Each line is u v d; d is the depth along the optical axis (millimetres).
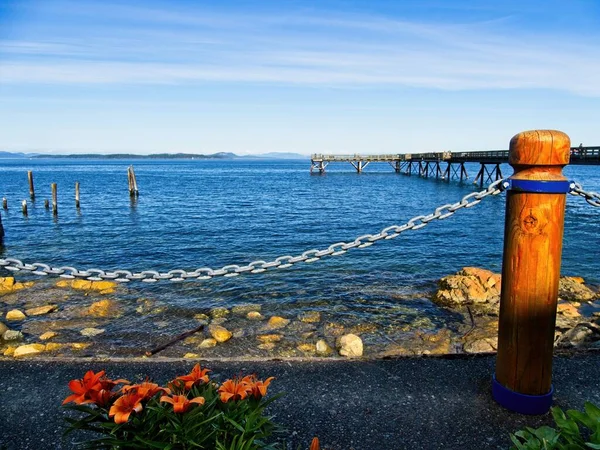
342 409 3109
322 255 3832
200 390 2141
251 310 7789
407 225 3650
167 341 6203
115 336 6422
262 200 33094
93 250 14500
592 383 3410
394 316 7402
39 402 3209
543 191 2707
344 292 8969
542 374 2957
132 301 8172
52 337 6383
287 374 3611
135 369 3701
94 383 1967
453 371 3623
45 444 2742
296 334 6496
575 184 3004
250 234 17984
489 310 7566
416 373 3600
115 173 84562
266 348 5879
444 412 3053
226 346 5980
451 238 16156
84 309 7695
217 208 27719
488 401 3164
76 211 26000
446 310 7711
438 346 5883
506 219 2934
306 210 26781
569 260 12734
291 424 2943
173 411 1920
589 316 7441
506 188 2869
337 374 3600
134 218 22906
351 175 71938
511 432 2824
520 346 2932
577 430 2211
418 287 9375
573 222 20750
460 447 2705
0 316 7328
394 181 56062
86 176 71750
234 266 3900
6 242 16047
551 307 2873
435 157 52906
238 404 2035
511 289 2908
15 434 2844
